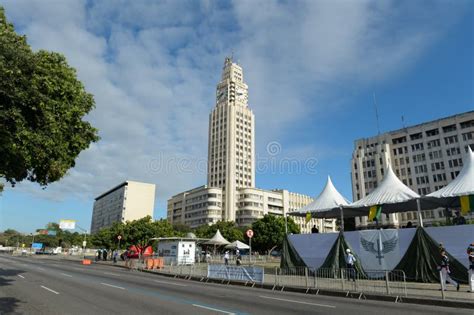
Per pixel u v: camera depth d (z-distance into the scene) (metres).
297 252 21.89
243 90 148.62
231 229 81.94
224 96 145.75
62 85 11.55
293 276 18.97
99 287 15.47
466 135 84.06
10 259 48.19
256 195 126.38
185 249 34.44
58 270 26.89
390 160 95.38
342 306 11.02
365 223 85.88
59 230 129.38
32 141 9.86
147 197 135.62
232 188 128.50
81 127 12.84
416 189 90.31
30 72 9.48
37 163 11.09
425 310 10.38
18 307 10.15
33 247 99.62
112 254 53.25
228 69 151.62
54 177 12.31
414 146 92.69
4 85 8.47
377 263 18.53
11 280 18.56
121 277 21.31
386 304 11.70
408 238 17.84
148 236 47.69
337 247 20.12
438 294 13.01
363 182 98.75
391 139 97.50
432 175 88.12
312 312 9.76
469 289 13.88
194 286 16.84
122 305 10.52
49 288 15.00
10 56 8.77
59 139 11.32
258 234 64.88
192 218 131.62
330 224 146.75
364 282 16.70
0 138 8.66
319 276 19.08
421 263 16.97
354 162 102.00
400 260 17.80
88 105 13.33
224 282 19.58
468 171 18.41
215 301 11.61
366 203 20.88
